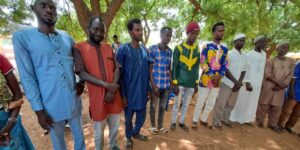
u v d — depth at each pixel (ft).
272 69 14.66
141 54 10.17
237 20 26.16
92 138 12.14
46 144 11.80
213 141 12.48
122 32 47.03
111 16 18.28
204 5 28.35
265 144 13.00
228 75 13.51
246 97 15.02
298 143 13.80
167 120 15.37
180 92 12.55
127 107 10.31
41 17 6.77
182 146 11.59
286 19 34.01
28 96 6.81
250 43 35.01
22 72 6.70
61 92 7.25
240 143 12.70
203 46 13.09
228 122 14.76
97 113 8.73
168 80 12.13
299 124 17.78
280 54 14.61
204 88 13.06
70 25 32.01
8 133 6.31
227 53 13.12
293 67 14.56
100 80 8.36
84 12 18.17
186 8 37.76
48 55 6.88
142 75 10.14
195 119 13.74
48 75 6.97
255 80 14.73
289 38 32.01
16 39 6.59
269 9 26.32
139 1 34.65
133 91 10.05
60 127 7.79
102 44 8.99
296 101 14.71
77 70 8.04
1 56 6.15
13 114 6.40
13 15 25.76
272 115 15.28
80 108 8.43
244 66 13.94
